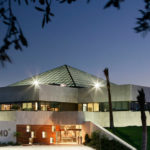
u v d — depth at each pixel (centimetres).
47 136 4375
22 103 4916
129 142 3716
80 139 4188
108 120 4650
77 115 4372
